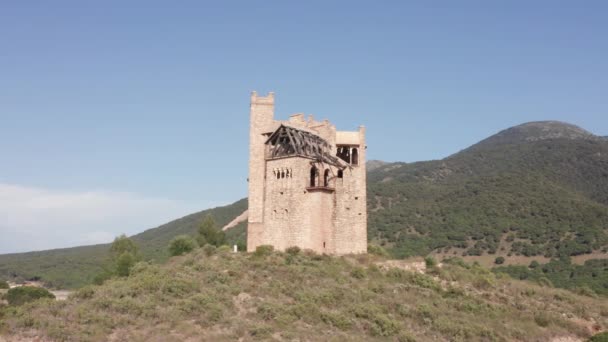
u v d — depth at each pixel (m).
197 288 85.50
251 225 107.94
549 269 151.50
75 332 70.06
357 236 107.75
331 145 109.06
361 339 73.94
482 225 181.25
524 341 86.00
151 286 84.94
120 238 141.38
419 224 187.50
